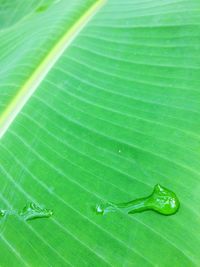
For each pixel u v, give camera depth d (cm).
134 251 9
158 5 15
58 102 13
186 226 9
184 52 13
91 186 11
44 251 10
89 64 14
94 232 10
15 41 18
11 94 13
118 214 10
